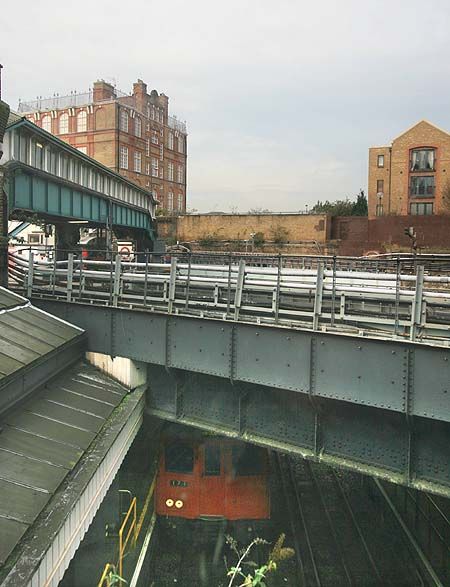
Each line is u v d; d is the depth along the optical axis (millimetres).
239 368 12461
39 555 6750
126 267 17250
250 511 15625
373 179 68188
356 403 10805
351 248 60156
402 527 16375
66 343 13242
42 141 26703
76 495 8344
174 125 95438
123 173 75625
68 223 37500
